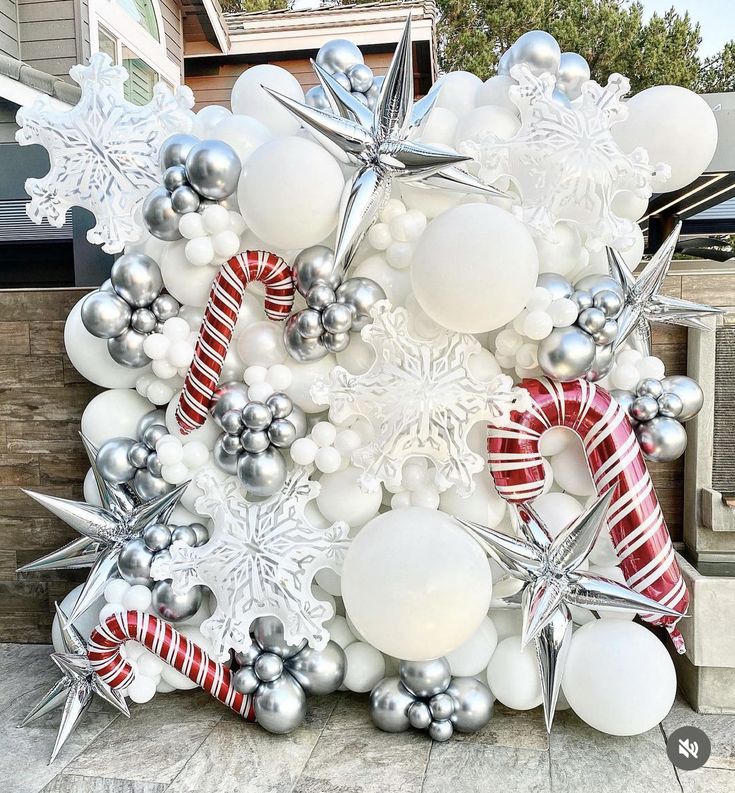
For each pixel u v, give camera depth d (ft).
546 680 6.01
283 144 5.92
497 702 6.94
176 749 6.18
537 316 5.79
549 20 44.11
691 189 13.52
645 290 6.37
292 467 6.61
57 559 6.81
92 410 7.05
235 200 6.47
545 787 5.60
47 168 11.82
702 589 6.35
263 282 6.33
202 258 6.20
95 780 5.78
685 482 7.51
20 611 8.44
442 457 5.96
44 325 8.06
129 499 6.78
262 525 6.34
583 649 6.08
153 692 6.68
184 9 21.17
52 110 6.59
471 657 6.40
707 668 6.56
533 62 6.48
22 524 8.33
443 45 43.01
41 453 8.21
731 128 11.16
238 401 6.28
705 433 7.12
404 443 5.91
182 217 6.18
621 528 6.19
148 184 6.56
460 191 6.01
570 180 5.98
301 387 6.40
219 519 6.39
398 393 5.88
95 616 6.97
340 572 6.31
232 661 6.80
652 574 6.12
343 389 5.95
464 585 5.50
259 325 6.54
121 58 18.06
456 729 6.34
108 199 6.56
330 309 6.01
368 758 6.00
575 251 6.47
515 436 6.02
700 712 6.61
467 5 43.83
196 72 22.82
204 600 6.88
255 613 6.30
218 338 6.24
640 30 44.50
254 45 21.79
